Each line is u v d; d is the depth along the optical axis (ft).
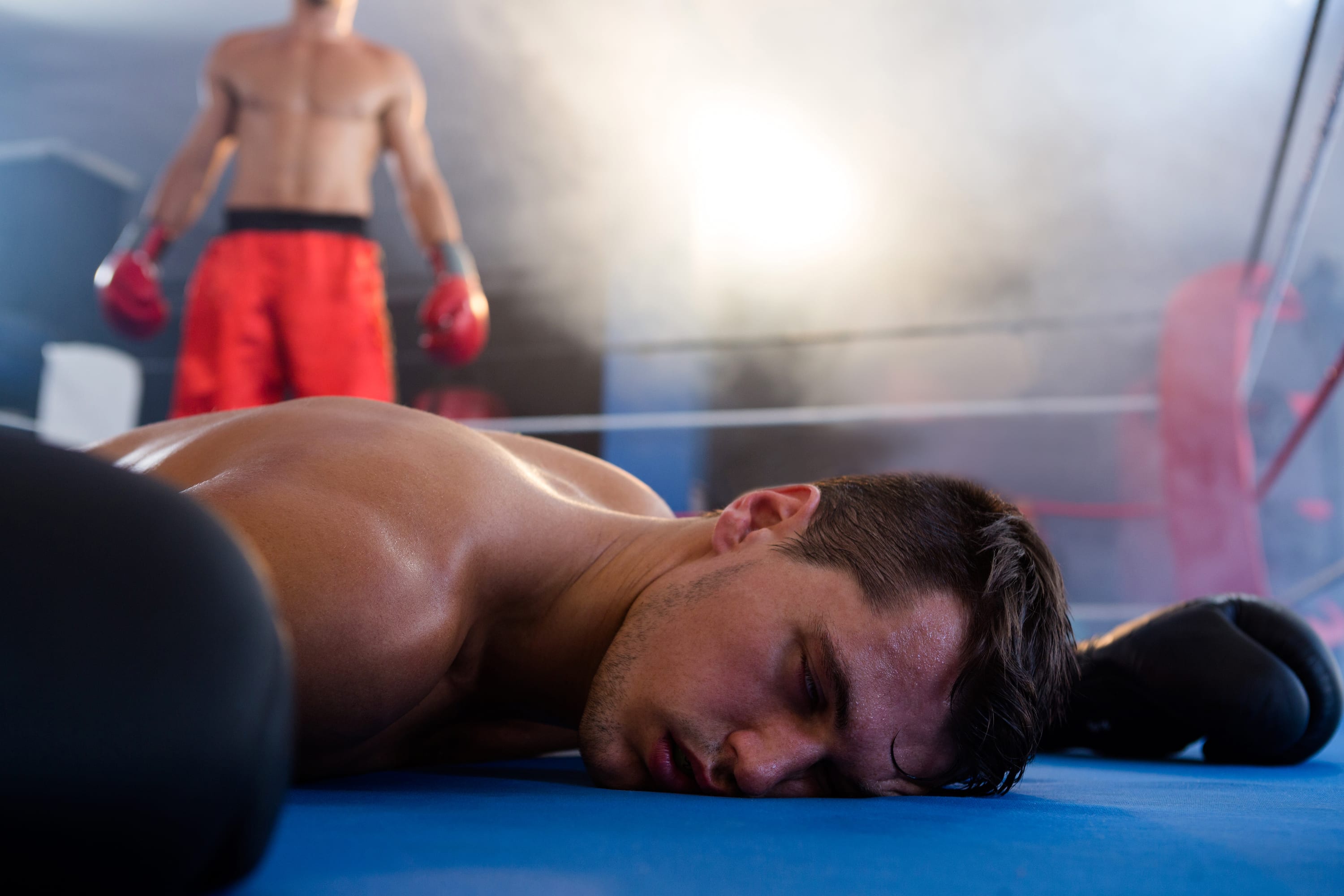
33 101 30.99
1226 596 7.16
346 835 2.57
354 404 4.60
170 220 15.80
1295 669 6.68
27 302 26.04
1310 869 2.53
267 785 1.81
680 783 3.87
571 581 4.60
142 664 1.66
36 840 1.56
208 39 28.45
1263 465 22.44
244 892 1.91
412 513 3.92
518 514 4.42
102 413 22.34
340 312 13.79
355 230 14.16
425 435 4.32
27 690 1.57
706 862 2.43
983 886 2.28
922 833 2.98
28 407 19.85
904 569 3.99
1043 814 3.59
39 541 1.66
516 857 2.37
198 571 1.80
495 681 4.80
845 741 3.81
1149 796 4.39
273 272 13.67
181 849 1.69
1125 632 7.19
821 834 2.90
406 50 29.07
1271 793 4.60
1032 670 4.14
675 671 3.93
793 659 3.84
